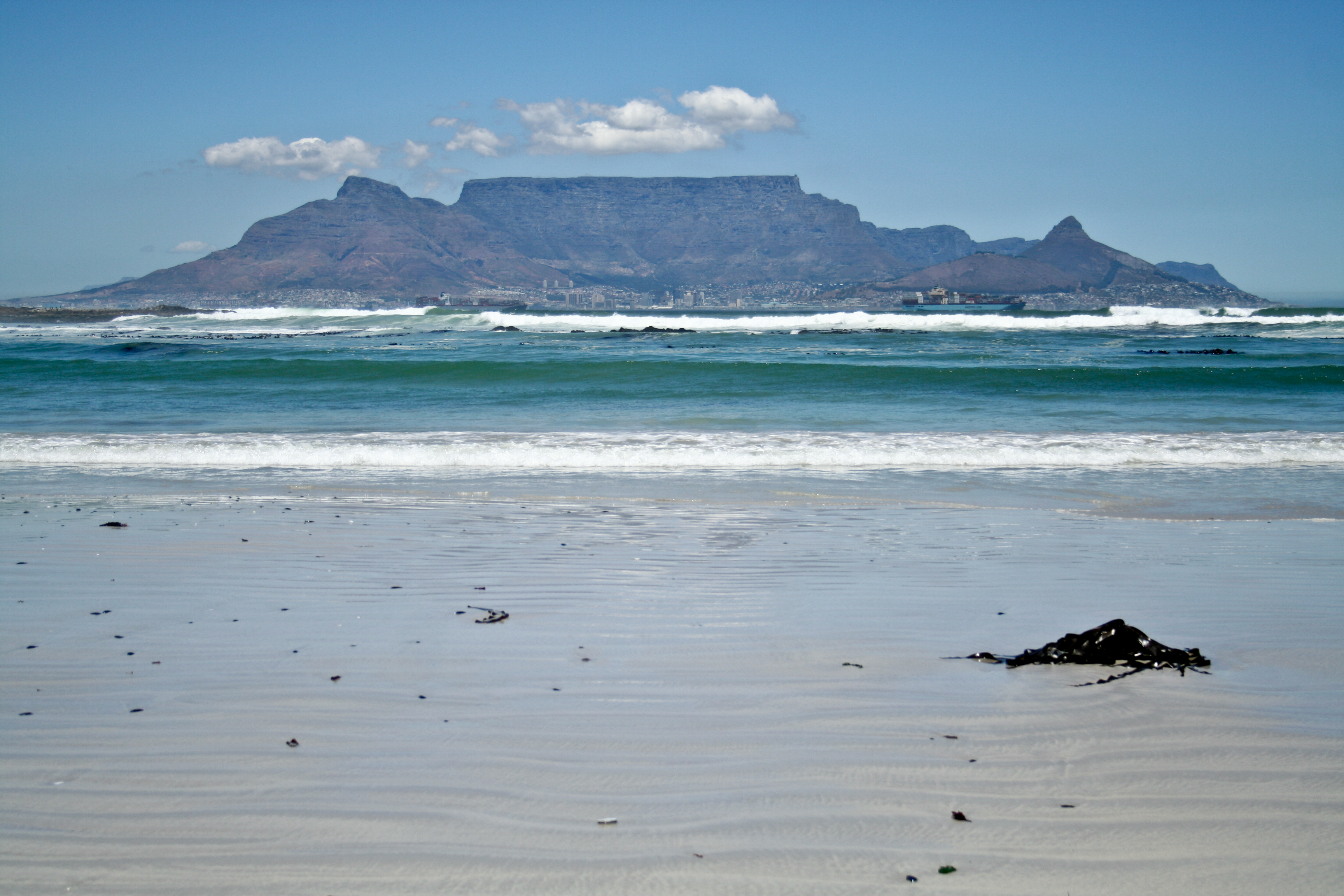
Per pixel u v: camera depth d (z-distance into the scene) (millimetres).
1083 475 11227
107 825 2873
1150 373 23859
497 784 3154
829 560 6898
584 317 53688
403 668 4398
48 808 2975
